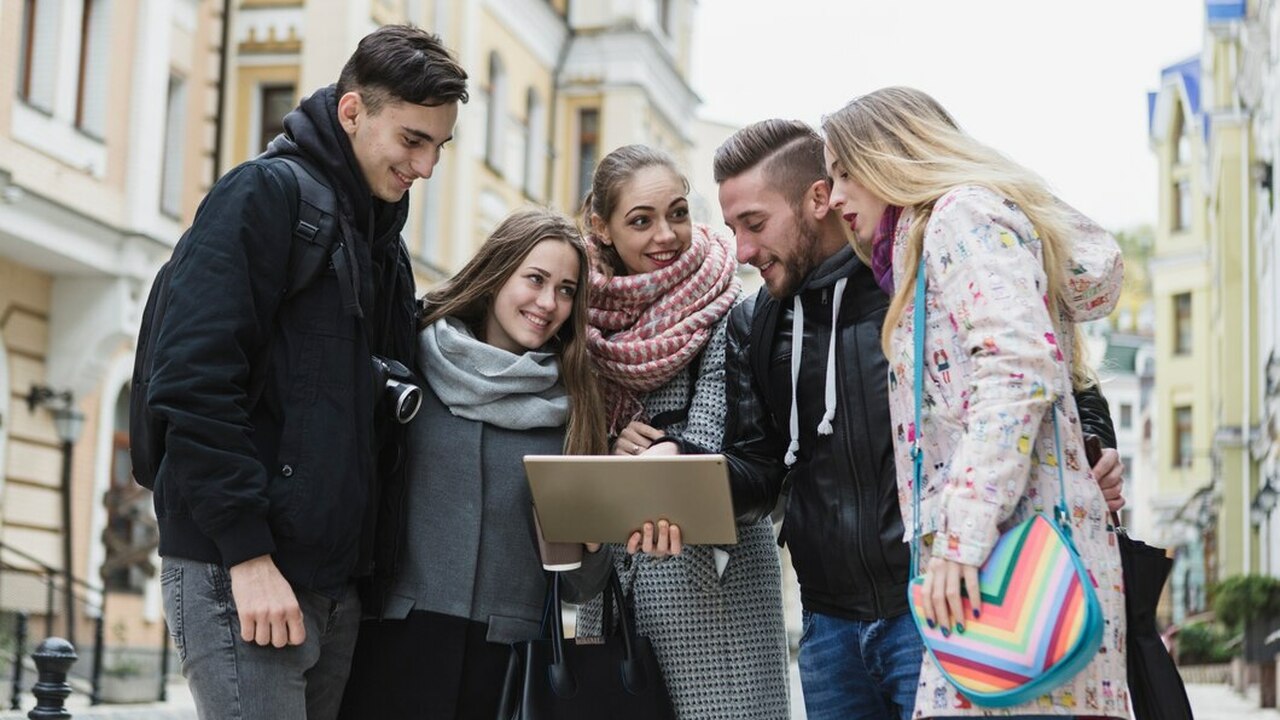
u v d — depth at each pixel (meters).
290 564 3.31
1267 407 22.72
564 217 3.92
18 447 15.45
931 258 3.06
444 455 3.80
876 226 3.28
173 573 3.34
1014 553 2.90
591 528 3.61
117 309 15.96
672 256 4.03
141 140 16.27
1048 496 2.99
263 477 3.25
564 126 28.92
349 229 3.46
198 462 3.18
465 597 3.76
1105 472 3.30
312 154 3.49
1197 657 28.48
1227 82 30.89
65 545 15.58
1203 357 41.25
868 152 3.22
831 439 3.54
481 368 3.81
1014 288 2.96
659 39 30.83
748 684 3.94
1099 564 3.01
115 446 17.67
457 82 3.49
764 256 3.70
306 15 21.17
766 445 3.80
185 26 18.09
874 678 3.53
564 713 3.67
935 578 2.94
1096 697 2.94
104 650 13.64
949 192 3.08
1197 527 37.81
